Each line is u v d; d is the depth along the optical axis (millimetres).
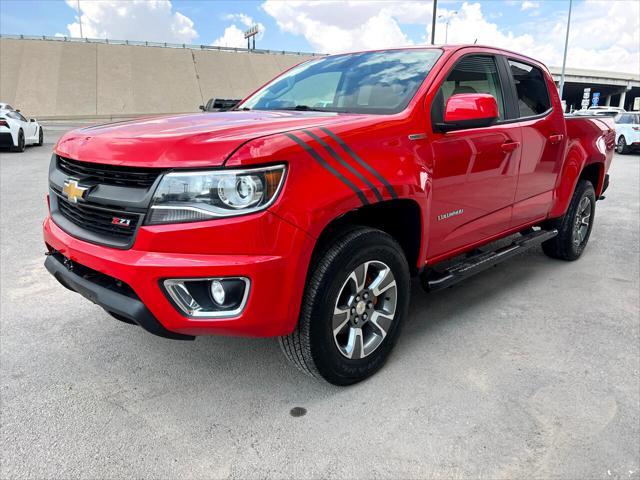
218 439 2252
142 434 2281
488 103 2637
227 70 66438
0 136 13234
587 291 4059
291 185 2113
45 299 3764
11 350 3008
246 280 2090
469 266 3316
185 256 2051
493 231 3559
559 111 4113
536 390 2645
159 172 2082
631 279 4355
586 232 4910
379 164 2443
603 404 2525
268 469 2072
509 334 3287
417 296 3926
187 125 2445
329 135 2301
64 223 2562
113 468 2068
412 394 2600
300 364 2480
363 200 2348
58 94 52688
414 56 3254
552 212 4266
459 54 3191
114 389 2631
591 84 58125
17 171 10062
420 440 2248
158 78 60500
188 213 2039
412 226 2832
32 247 5023
